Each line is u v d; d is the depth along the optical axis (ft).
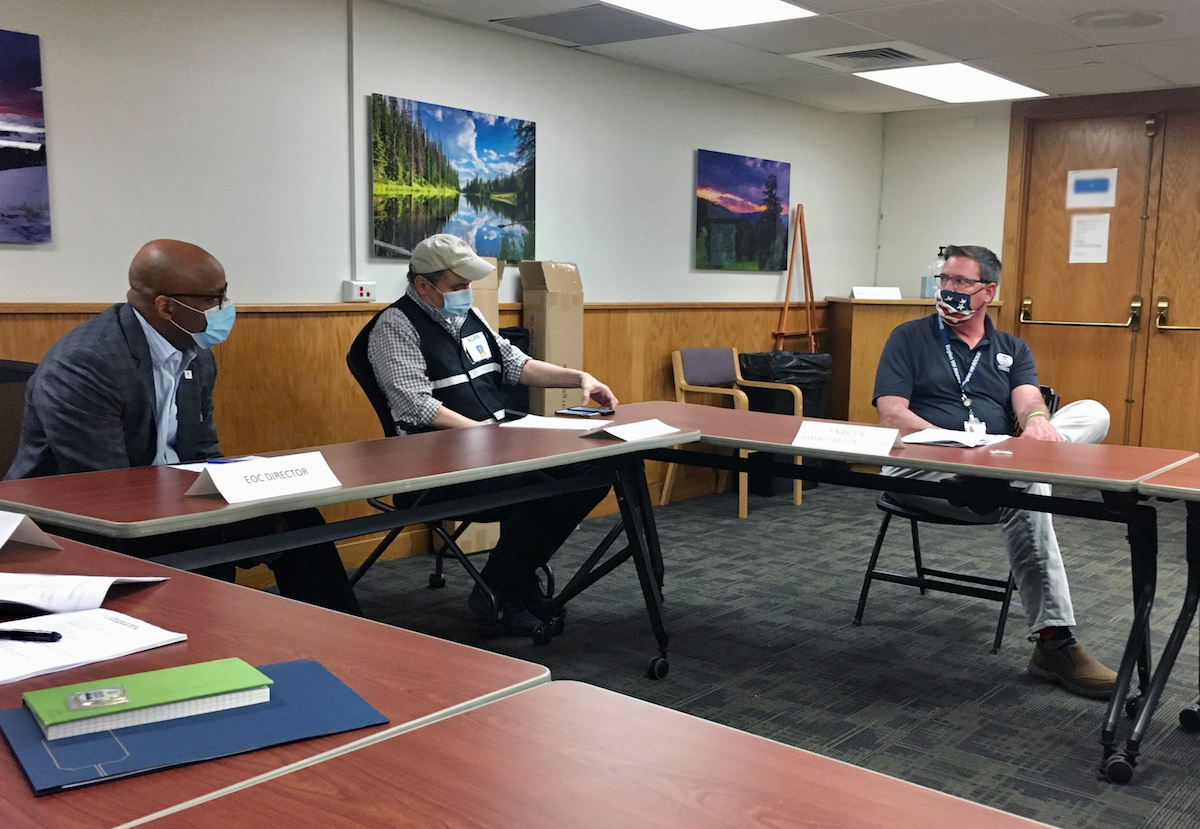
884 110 22.50
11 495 6.45
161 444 8.35
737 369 19.53
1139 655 9.13
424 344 11.14
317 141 13.35
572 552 15.29
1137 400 21.16
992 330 11.76
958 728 8.99
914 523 12.18
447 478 7.44
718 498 19.65
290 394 13.19
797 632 11.64
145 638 3.93
